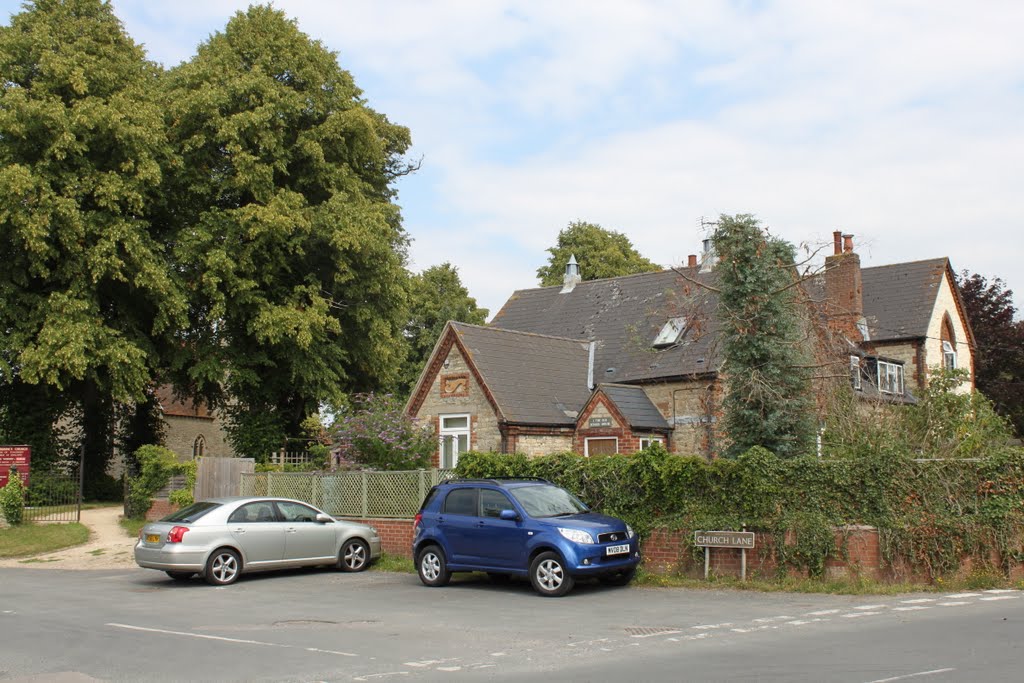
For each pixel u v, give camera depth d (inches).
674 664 368.2
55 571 834.8
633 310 1376.7
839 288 1293.1
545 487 672.4
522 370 1153.4
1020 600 543.5
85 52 1226.0
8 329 1179.9
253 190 1274.6
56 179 1157.1
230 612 553.0
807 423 732.7
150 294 1211.2
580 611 534.9
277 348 1341.0
